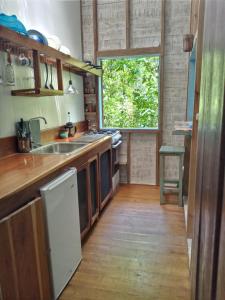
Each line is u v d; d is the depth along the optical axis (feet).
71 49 11.96
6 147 7.24
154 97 12.94
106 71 13.32
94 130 13.21
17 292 4.31
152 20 12.07
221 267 1.84
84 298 5.75
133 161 13.60
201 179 3.32
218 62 2.19
